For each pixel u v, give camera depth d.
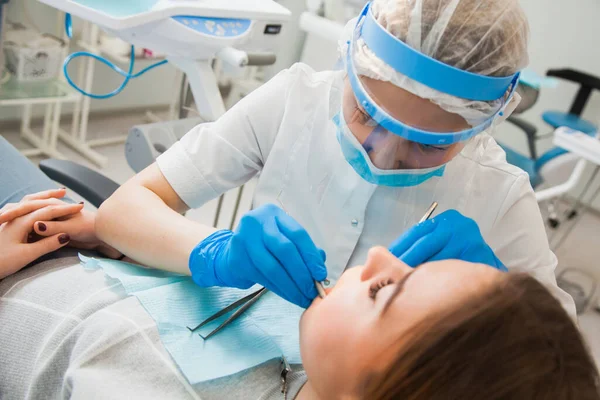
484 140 0.89
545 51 3.70
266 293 0.88
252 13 1.30
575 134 2.14
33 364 0.79
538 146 3.84
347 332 0.53
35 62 2.26
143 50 2.65
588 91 3.27
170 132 1.50
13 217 0.92
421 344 0.45
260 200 1.03
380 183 0.89
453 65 0.75
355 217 0.96
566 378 0.44
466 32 0.73
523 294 0.47
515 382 0.43
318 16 2.53
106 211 0.93
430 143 0.76
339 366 0.52
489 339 0.44
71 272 0.87
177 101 3.22
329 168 0.96
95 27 2.53
